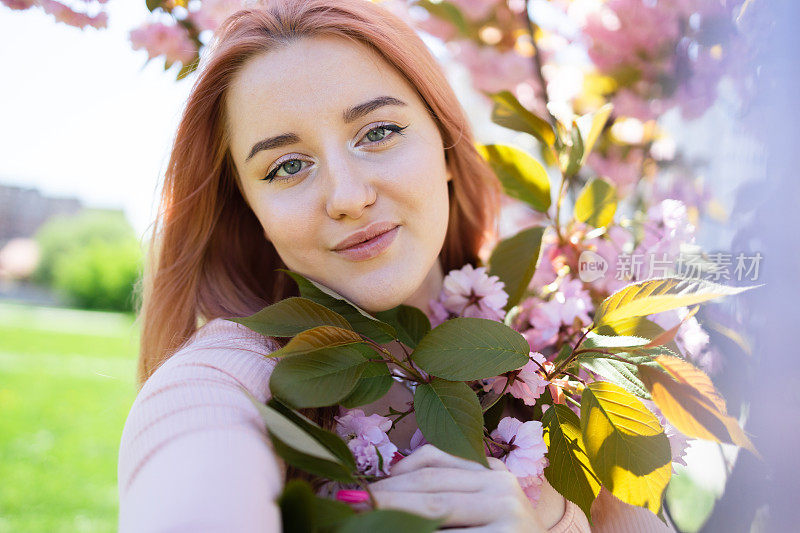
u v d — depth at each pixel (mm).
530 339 943
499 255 1015
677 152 1437
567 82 1878
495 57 1953
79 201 16531
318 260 806
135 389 1106
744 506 881
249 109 783
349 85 773
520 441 712
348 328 698
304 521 510
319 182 785
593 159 1789
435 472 630
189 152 927
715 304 952
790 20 809
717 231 1067
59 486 3482
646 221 1040
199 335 809
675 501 1247
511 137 2148
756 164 879
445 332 684
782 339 793
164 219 999
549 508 790
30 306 12633
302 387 621
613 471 675
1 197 15914
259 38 775
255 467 531
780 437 792
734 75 1005
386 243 796
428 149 832
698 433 636
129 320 11164
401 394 878
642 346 637
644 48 1581
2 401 5102
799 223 785
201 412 581
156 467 530
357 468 662
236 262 1069
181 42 1290
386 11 900
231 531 468
